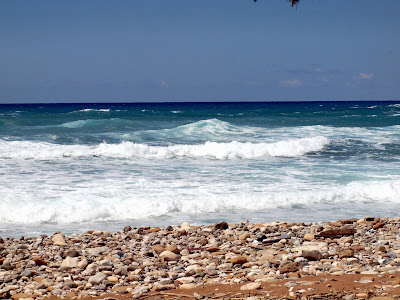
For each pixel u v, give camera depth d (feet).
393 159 69.00
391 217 39.63
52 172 55.26
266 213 40.37
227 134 98.68
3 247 28.63
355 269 21.44
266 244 29.01
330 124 135.64
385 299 15.90
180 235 32.27
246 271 22.68
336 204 43.98
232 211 40.93
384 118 151.94
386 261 22.89
